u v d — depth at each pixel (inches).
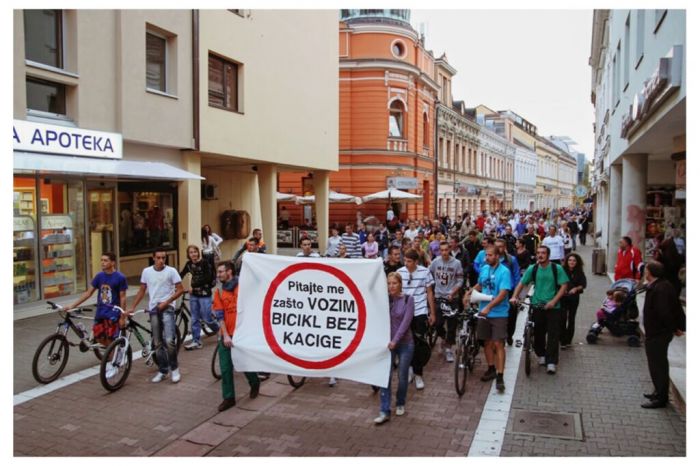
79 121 477.1
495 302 297.3
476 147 2129.7
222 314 273.6
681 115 382.6
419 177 1483.8
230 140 665.0
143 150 553.9
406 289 308.0
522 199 2999.5
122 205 648.4
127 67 517.0
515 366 347.3
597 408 272.5
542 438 238.2
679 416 261.1
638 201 666.2
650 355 272.1
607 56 999.6
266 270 269.9
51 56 466.3
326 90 909.8
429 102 1560.0
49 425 253.4
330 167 930.1
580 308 544.7
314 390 304.7
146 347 327.6
